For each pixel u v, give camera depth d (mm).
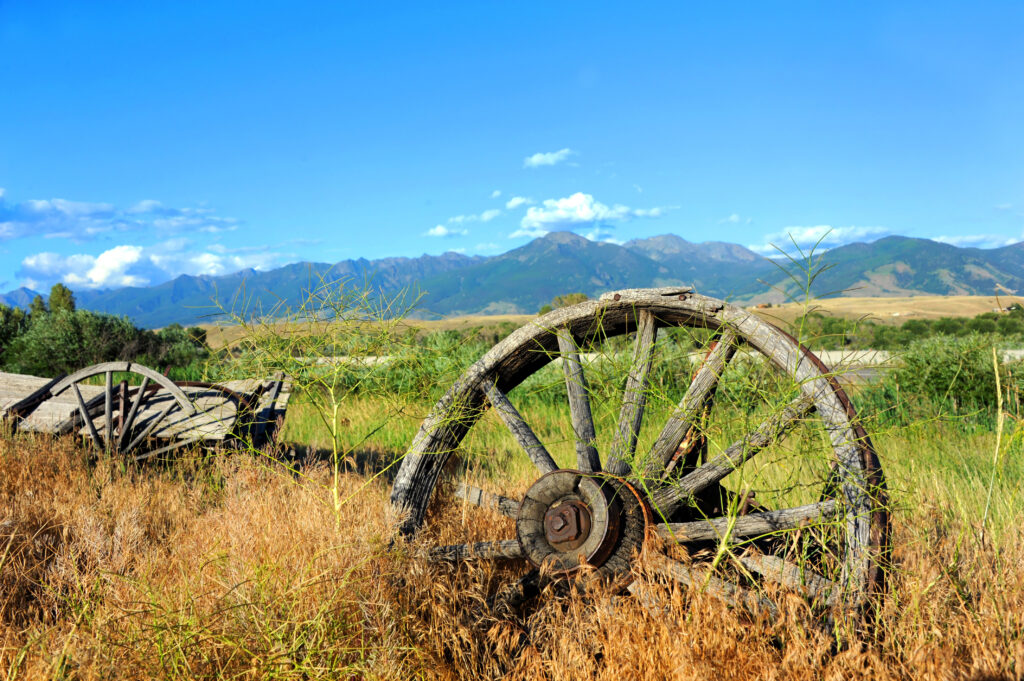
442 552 2969
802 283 2498
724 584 2527
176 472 5410
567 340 3143
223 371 3342
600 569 2742
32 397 5984
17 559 3312
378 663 2139
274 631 2154
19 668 2352
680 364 3273
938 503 3730
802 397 2643
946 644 2258
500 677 2367
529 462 5570
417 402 3371
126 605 2453
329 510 3285
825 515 2600
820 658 2115
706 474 2811
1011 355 8945
